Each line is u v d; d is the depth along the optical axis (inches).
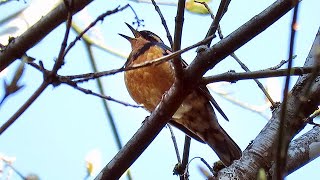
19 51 263.4
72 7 205.8
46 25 264.1
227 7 303.3
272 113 319.3
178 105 276.7
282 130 188.2
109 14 214.8
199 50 267.1
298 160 297.7
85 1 258.4
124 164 282.4
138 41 431.5
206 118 397.4
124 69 219.0
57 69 201.6
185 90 271.4
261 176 215.0
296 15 181.2
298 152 299.1
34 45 266.1
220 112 379.9
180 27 251.9
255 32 262.5
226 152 395.5
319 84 293.6
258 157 293.6
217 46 265.0
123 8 218.2
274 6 259.6
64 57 203.8
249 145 304.7
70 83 211.3
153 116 279.7
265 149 295.9
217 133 400.5
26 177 295.3
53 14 265.7
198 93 389.7
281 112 189.0
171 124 407.8
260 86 324.8
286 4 257.8
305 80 299.7
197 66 266.4
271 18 260.1
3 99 181.2
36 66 205.0
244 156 297.1
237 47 264.8
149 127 280.1
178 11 249.4
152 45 423.8
